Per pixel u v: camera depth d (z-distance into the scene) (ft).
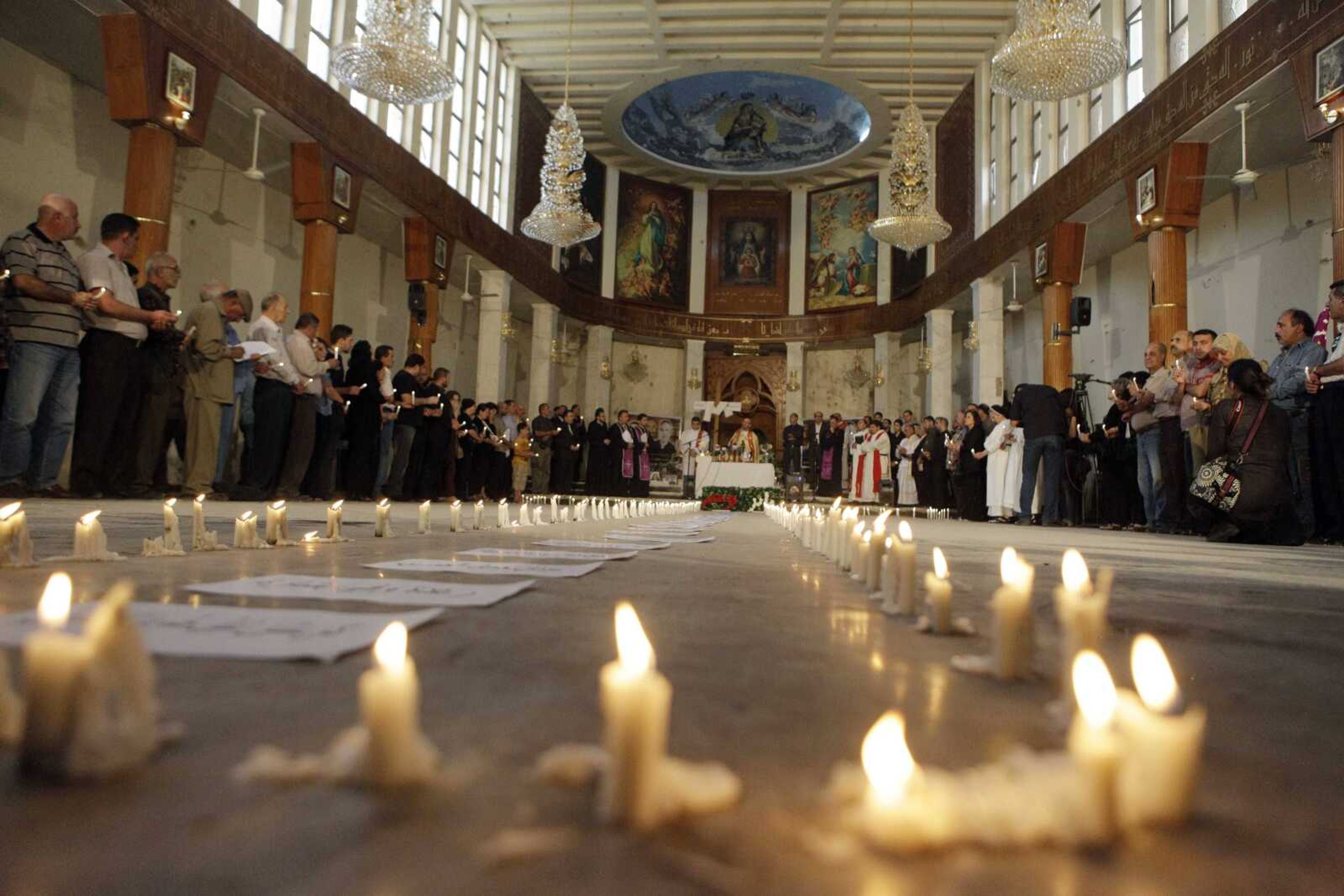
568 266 87.25
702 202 99.04
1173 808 2.23
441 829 2.10
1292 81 35.24
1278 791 2.77
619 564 10.95
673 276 97.86
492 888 1.76
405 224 58.18
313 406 31.37
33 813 2.12
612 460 80.48
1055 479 38.55
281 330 30.66
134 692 2.52
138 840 1.98
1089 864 2.02
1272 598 9.41
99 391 23.26
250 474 30.12
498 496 57.82
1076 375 41.93
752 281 98.07
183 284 45.16
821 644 5.30
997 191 67.00
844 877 1.88
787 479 82.48
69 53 36.86
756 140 88.48
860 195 92.94
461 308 77.66
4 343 20.86
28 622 4.66
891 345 89.25
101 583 6.57
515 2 65.41
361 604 6.07
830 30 66.44
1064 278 53.83
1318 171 41.24
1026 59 36.01
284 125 43.50
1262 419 22.70
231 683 3.59
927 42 67.87
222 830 2.05
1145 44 46.09
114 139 40.98
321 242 46.19
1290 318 26.37
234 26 38.22
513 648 4.77
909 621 6.28
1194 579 11.58
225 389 27.30
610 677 2.13
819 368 98.68
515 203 74.95
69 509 18.20
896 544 6.88
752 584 8.91
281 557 9.75
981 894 1.80
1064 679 3.35
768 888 1.79
